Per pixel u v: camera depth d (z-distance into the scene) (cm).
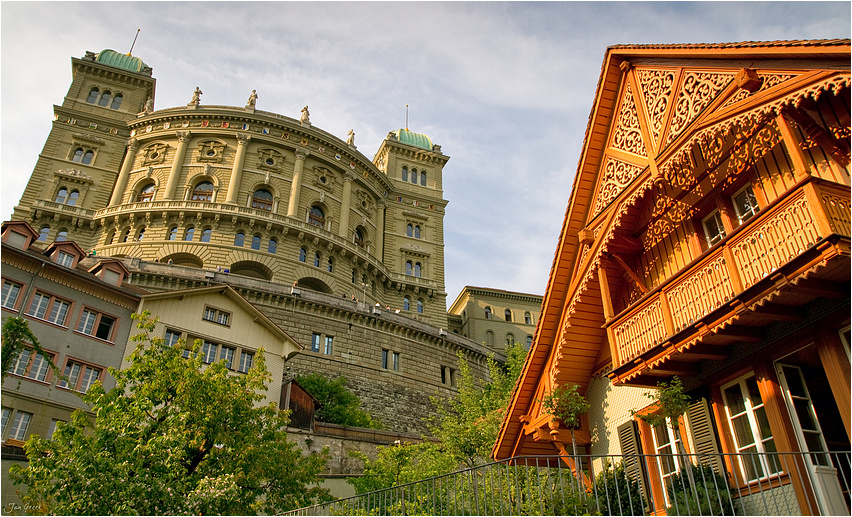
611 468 1489
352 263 7044
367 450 3641
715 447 1269
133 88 7775
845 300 1048
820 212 977
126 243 6297
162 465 1959
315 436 3500
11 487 2495
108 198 6900
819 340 1083
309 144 7438
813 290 1033
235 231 6475
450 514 1234
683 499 1171
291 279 6431
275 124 7269
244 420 2309
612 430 1562
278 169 7131
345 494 3234
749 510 1159
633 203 1432
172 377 2205
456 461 2639
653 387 1381
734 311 1115
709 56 1269
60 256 3372
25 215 6481
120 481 1841
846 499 1057
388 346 5575
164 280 5041
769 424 1155
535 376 1683
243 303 3784
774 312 1113
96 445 1980
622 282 1599
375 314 5591
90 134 7175
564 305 1623
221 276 5194
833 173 1097
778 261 1060
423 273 7856
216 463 2197
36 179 6744
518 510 1098
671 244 1469
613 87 1553
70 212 6562
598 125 1563
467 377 3822
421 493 1247
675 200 1471
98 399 2120
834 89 1003
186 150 7050
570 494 1300
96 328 3216
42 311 3052
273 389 3694
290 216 6738
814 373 1215
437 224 8331
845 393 1023
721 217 1352
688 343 1212
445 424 3033
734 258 1151
